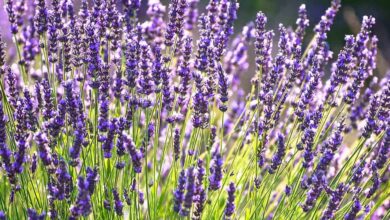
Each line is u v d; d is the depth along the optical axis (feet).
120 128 4.19
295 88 4.99
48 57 4.70
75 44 4.54
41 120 4.55
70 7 4.69
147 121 4.37
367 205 4.36
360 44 4.55
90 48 4.34
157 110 4.52
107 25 4.61
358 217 4.64
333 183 4.44
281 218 4.47
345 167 4.42
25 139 4.22
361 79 4.42
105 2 4.64
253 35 5.03
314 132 4.23
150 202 4.55
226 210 4.09
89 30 4.37
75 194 4.33
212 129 4.49
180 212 4.00
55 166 4.15
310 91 4.43
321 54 4.86
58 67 4.76
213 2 4.73
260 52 4.61
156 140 4.43
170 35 4.57
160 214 4.61
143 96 4.49
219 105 4.38
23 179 4.30
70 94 4.20
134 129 4.41
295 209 4.46
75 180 4.39
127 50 4.43
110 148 4.22
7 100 4.49
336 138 4.13
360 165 4.30
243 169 4.73
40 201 4.38
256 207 4.38
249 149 4.70
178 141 4.47
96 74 4.33
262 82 4.77
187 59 4.46
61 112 4.17
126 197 4.24
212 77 4.40
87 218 4.34
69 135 4.47
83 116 4.31
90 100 4.58
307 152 4.25
